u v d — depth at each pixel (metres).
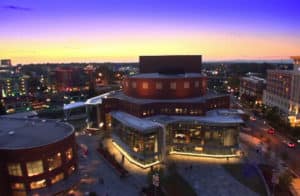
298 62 108.50
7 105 156.00
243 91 172.00
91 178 59.62
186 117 75.94
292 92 104.62
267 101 130.62
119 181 58.16
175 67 95.69
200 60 95.81
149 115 78.25
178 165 65.94
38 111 131.88
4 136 51.19
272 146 78.31
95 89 193.12
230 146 69.19
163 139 66.56
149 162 65.12
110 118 91.69
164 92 83.81
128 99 86.44
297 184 56.47
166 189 54.34
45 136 51.12
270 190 53.56
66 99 178.75
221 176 60.03
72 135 51.84
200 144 70.75
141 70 97.25
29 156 43.44
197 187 55.38
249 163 66.38
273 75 123.19
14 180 44.47
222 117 74.88
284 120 98.44
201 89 88.19
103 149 77.06
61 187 47.34
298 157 70.12
